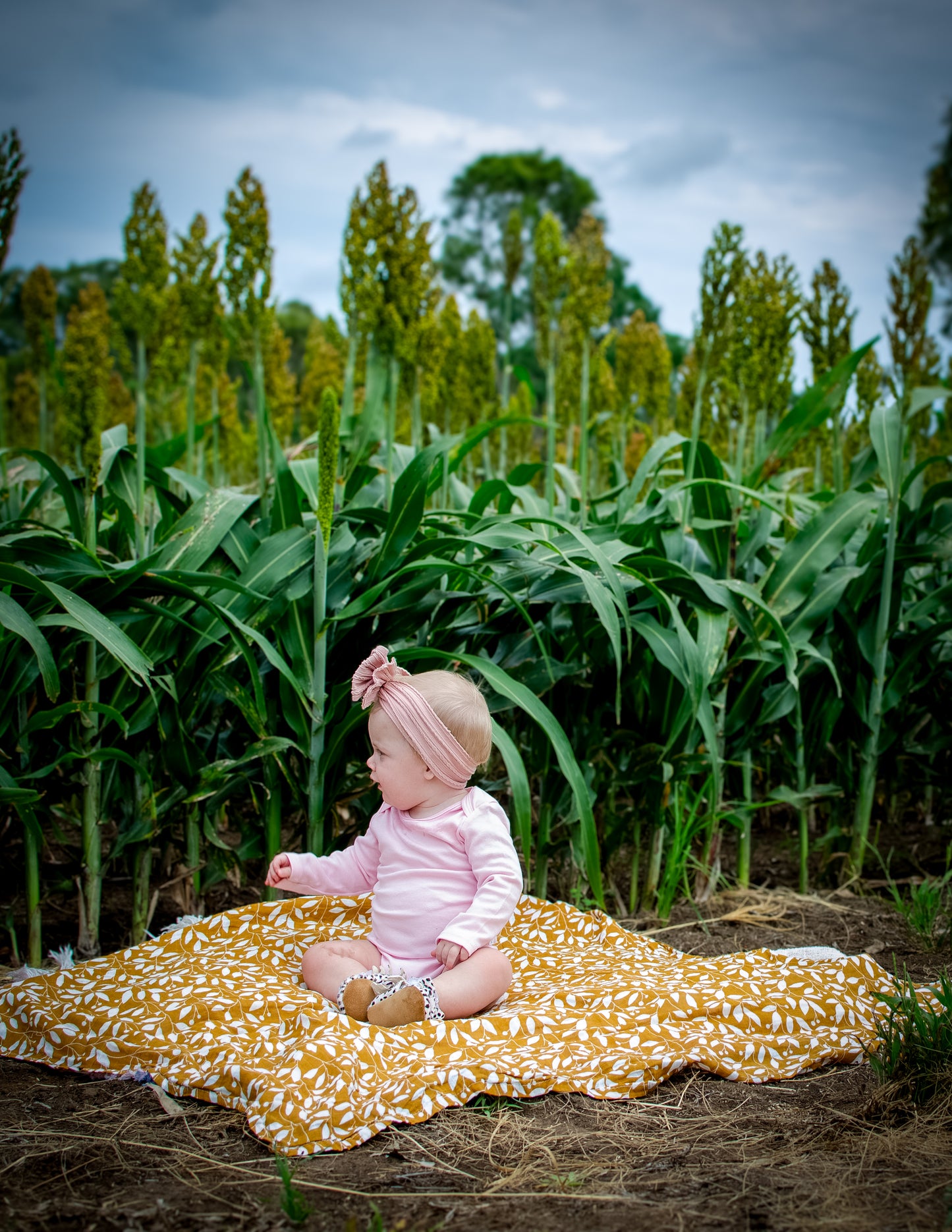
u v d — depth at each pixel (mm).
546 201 19781
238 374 7258
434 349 3143
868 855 3379
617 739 2879
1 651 2258
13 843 2744
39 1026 1814
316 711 2516
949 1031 1702
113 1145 1509
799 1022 1869
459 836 2100
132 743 2531
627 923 2871
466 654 2818
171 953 2143
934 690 3303
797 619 3014
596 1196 1360
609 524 3000
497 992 1959
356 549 2752
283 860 2217
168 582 2355
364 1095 1568
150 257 3082
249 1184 1396
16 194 2518
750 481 3387
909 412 3229
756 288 3357
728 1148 1501
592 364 4582
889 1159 1455
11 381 8961
